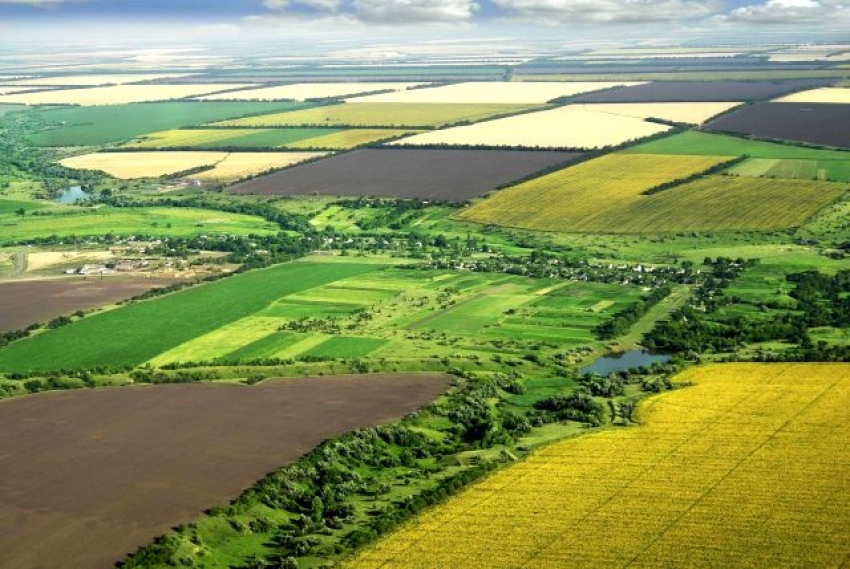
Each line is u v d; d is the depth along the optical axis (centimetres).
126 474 15638
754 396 18188
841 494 14238
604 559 12762
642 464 15450
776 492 14362
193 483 15325
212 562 13275
